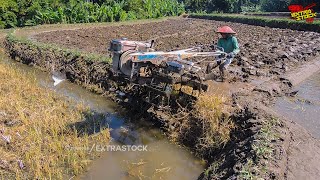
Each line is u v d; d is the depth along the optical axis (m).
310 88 9.38
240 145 5.53
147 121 7.76
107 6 31.72
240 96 7.75
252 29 25.50
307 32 22.31
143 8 36.88
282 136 5.51
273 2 47.19
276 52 12.88
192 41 17.80
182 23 30.69
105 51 14.02
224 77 8.85
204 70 9.29
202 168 5.95
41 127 6.97
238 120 6.54
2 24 27.28
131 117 8.05
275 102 7.89
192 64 7.00
